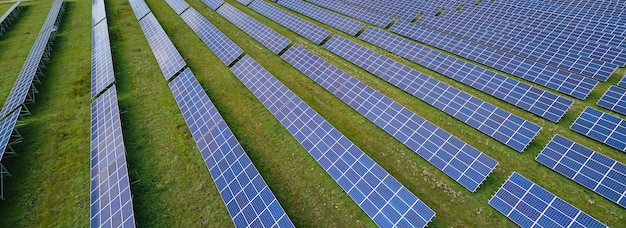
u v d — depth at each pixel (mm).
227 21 50156
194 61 38438
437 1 45281
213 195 21641
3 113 29625
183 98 30609
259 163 23906
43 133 28219
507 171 21219
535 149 22344
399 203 18969
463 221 18797
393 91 29781
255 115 28562
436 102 26953
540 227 17312
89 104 31766
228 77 34438
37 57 37500
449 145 22203
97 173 22828
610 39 32375
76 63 40000
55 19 50812
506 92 26844
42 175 24094
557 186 19875
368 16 44688
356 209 20000
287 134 26016
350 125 26469
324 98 29859
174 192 22188
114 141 24719
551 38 32969
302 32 42406
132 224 18688
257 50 39906
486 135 23859
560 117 23844
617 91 24734
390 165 22641
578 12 38125
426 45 36469
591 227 16516
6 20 55969
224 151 23750
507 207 18484
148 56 40469
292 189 21766
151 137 27094
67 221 20859
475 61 32156
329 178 22031
